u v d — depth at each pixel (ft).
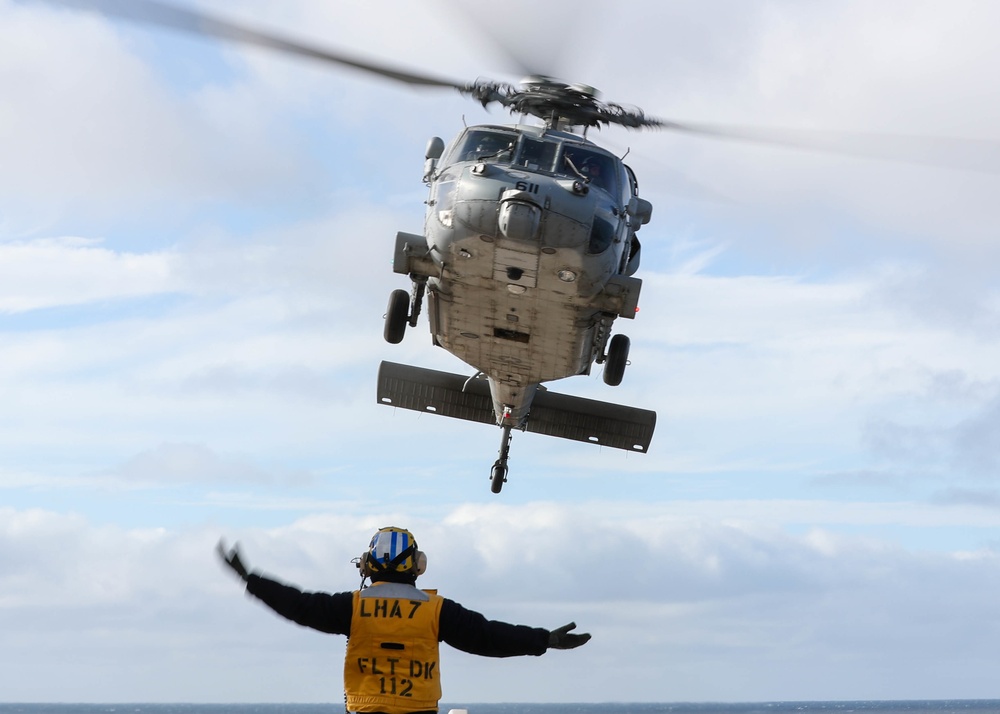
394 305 90.74
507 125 80.48
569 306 78.79
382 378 107.14
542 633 25.90
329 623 25.57
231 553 25.84
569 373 87.45
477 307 81.51
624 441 108.47
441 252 76.89
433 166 84.17
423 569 27.17
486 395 106.52
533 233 72.33
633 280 78.23
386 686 25.34
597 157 79.10
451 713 31.17
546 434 109.29
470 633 25.61
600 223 74.33
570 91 83.66
